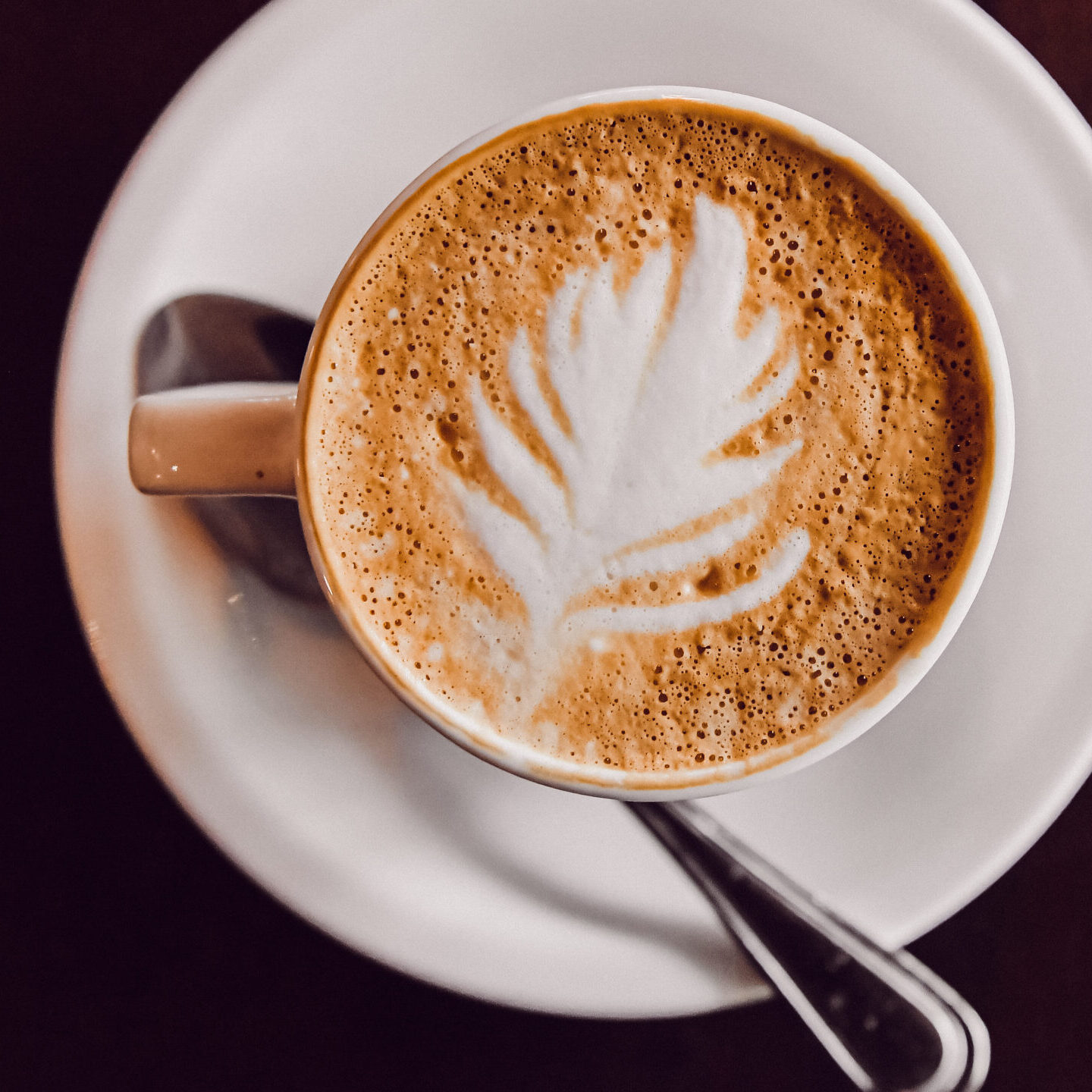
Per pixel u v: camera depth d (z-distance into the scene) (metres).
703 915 0.32
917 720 0.32
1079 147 0.31
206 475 0.30
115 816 0.36
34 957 0.36
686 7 0.32
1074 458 0.31
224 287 0.32
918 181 0.32
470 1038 0.36
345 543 0.31
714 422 0.31
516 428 0.31
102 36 0.35
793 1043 0.36
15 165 0.35
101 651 0.32
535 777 0.30
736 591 0.31
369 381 0.31
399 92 0.32
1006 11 0.34
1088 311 0.31
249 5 0.35
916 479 0.31
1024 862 0.35
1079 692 0.31
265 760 0.32
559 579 0.31
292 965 0.36
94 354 0.32
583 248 0.31
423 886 0.32
